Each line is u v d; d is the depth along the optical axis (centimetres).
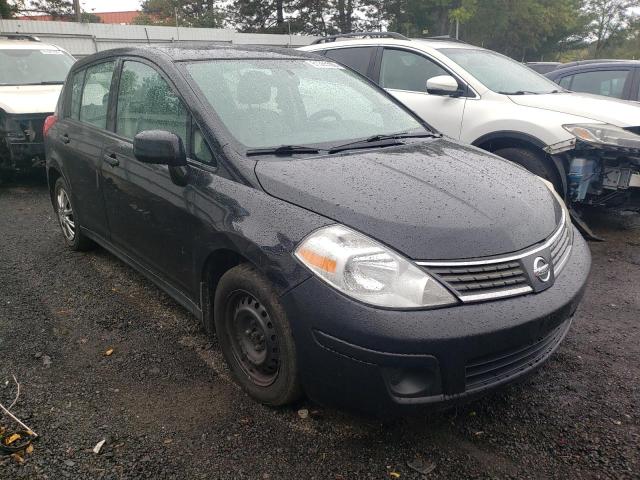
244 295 279
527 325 236
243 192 276
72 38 2558
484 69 611
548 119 522
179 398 291
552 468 242
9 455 246
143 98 362
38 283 437
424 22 3969
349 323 225
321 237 239
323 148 316
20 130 740
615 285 438
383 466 243
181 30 2809
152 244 350
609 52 5112
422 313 223
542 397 292
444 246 236
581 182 511
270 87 349
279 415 276
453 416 278
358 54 685
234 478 235
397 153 321
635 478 235
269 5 4031
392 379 229
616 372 315
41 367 318
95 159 406
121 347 342
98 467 240
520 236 255
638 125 509
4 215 640
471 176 296
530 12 3997
